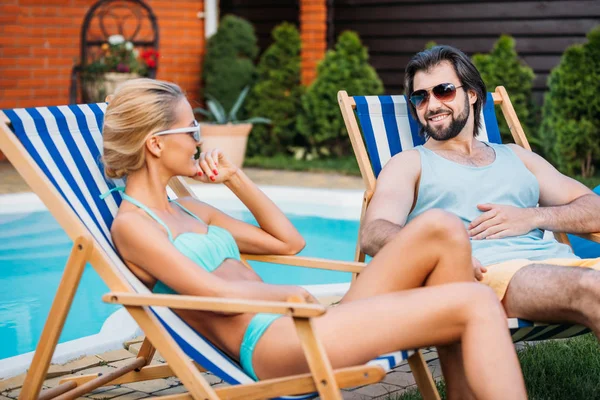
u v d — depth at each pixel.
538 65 9.71
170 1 11.14
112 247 2.76
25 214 7.50
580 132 8.27
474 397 2.47
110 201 2.94
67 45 10.33
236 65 10.62
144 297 2.40
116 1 10.63
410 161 3.49
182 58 11.33
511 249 3.32
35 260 6.33
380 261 2.68
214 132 9.48
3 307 5.14
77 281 2.54
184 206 2.98
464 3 10.09
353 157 10.31
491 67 9.06
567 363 3.52
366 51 9.98
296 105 10.55
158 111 2.68
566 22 9.52
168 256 2.55
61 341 4.42
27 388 2.66
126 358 3.69
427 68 3.57
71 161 2.88
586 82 8.22
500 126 9.04
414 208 3.49
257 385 2.46
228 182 3.07
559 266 2.91
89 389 3.09
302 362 2.48
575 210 3.49
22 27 9.98
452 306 2.44
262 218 3.09
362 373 2.34
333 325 2.46
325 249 6.84
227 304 2.32
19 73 10.01
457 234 2.61
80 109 3.05
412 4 10.43
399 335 2.45
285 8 11.31
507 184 3.54
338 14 10.93
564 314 2.84
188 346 2.57
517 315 2.97
